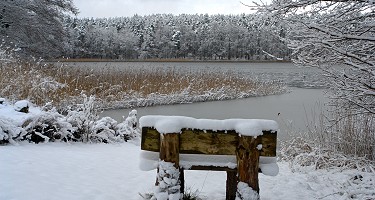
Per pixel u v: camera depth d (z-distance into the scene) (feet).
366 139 22.44
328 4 16.10
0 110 25.73
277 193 15.84
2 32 81.71
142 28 331.36
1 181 13.60
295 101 70.69
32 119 23.81
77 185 14.44
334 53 16.28
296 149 24.66
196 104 66.64
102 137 27.61
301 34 16.75
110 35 273.54
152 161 11.95
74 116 26.73
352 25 16.93
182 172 13.15
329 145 23.41
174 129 11.32
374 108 17.65
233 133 11.47
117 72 75.41
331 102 21.07
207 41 275.59
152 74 79.00
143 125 11.71
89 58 261.85
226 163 11.72
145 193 13.56
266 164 11.83
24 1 84.69
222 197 14.19
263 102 69.87
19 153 18.85
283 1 16.20
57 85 45.88
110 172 17.24
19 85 38.19
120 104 58.85
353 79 16.16
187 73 88.69
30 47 84.58
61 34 94.02
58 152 20.77
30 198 12.30
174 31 295.48
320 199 15.43
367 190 15.58
